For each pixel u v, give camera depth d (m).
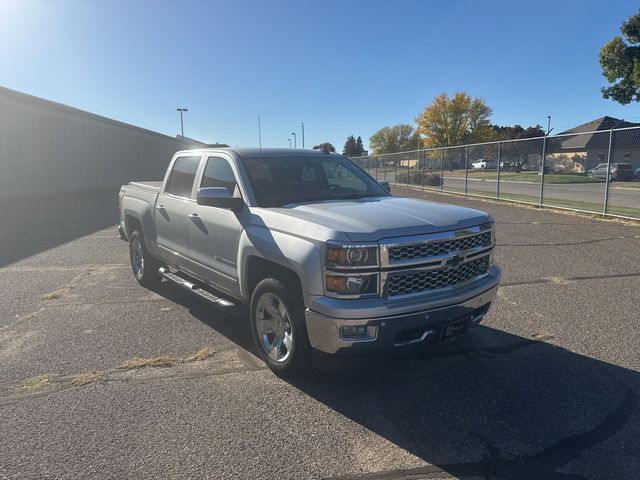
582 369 4.07
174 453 2.95
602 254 8.37
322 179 4.95
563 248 8.92
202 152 5.36
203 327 5.14
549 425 3.24
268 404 3.54
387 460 2.88
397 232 3.39
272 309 3.97
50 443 3.06
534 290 6.33
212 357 4.38
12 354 4.46
